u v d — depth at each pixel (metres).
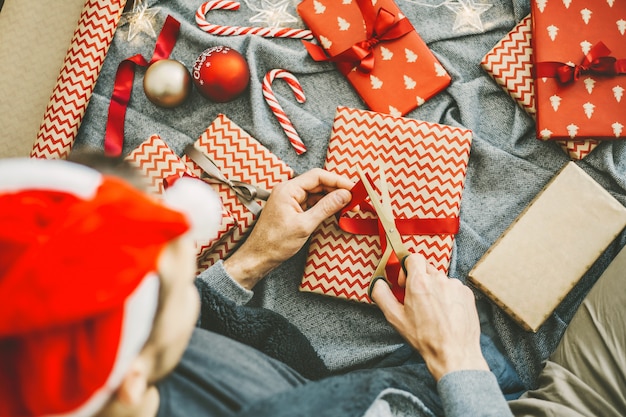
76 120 1.20
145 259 0.49
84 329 0.48
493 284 1.16
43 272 0.45
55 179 0.54
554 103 1.19
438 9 1.26
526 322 1.15
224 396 0.84
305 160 1.24
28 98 1.23
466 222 1.23
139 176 0.65
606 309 1.06
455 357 0.94
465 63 1.26
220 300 0.99
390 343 1.19
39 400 0.48
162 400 0.80
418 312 0.97
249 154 1.19
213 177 1.18
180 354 0.66
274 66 1.27
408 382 0.95
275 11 1.28
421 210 1.17
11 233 0.47
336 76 1.27
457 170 1.17
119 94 1.24
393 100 1.22
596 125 1.18
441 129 1.18
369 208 1.14
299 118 1.25
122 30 1.27
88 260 0.46
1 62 1.23
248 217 1.17
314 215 1.10
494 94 1.25
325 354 1.19
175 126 1.26
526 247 1.16
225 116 1.21
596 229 1.16
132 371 0.56
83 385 0.50
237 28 1.26
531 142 1.24
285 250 1.11
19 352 0.47
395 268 1.06
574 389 1.03
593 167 1.22
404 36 1.22
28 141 1.22
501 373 1.08
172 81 1.18
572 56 1.19
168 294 0.57
